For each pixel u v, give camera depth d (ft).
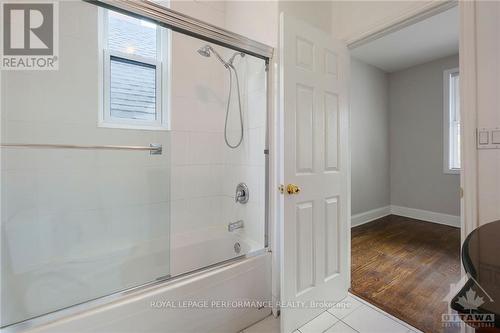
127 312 3.93
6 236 5.03
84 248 5.91
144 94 6.88
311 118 5.44
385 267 7.77
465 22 4.18
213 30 5.47
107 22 6.34
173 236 7.11
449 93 11.94
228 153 7.56
